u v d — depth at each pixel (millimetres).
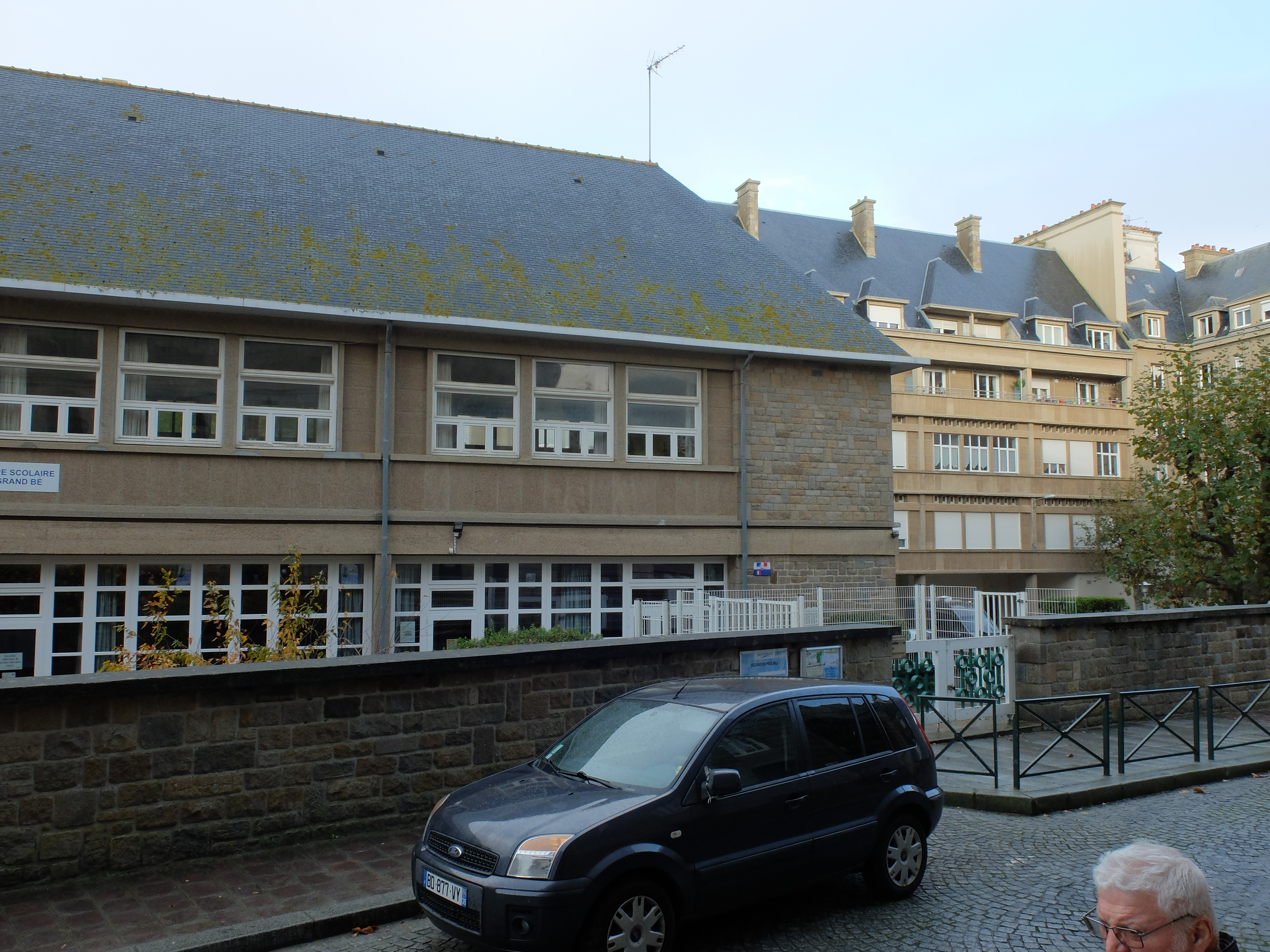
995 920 6352
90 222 15445
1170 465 24422
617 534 17328
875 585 19109
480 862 5551
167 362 15078
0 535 13898
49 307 14352
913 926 6281
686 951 5906
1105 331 50656
